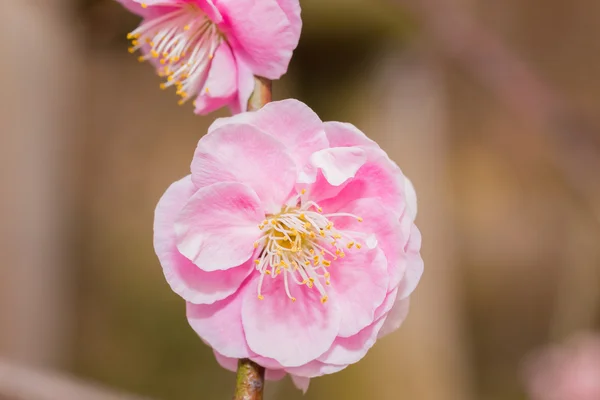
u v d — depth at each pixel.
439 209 0.55
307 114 0.22
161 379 0.52
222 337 0.22
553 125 0.50
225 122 0.22
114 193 0.55
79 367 0.50
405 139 0.55
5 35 0.43
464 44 0.51
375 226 0.22
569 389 0.44
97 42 0.52
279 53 0.22
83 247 0.52
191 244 0.21
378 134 0.55
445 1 0.50
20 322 0.44
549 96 0.51
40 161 0.46
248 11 0.22
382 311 0.22
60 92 0.47
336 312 0.22
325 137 0.22
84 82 0.51
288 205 0.22
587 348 0.45
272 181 0.22
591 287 0.50
